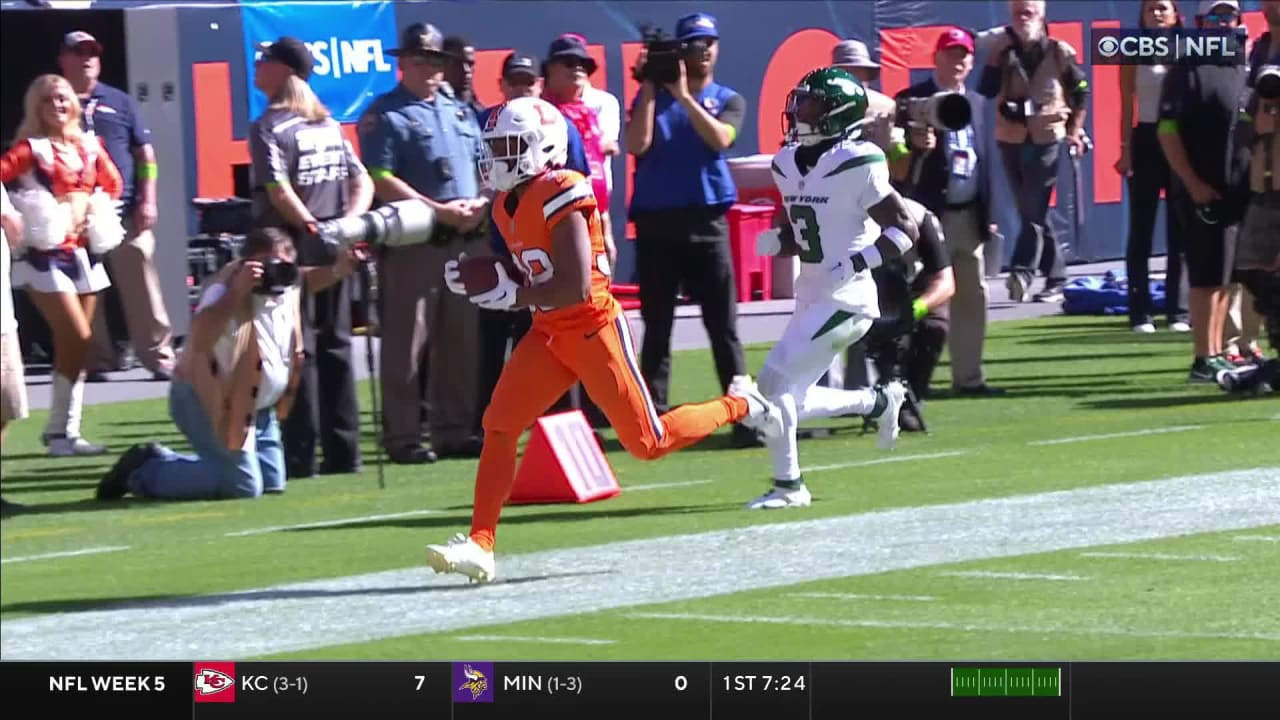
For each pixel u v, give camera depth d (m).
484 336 45.50
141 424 52.62
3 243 40.22
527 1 65.25
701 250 45.56
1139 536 32.28
